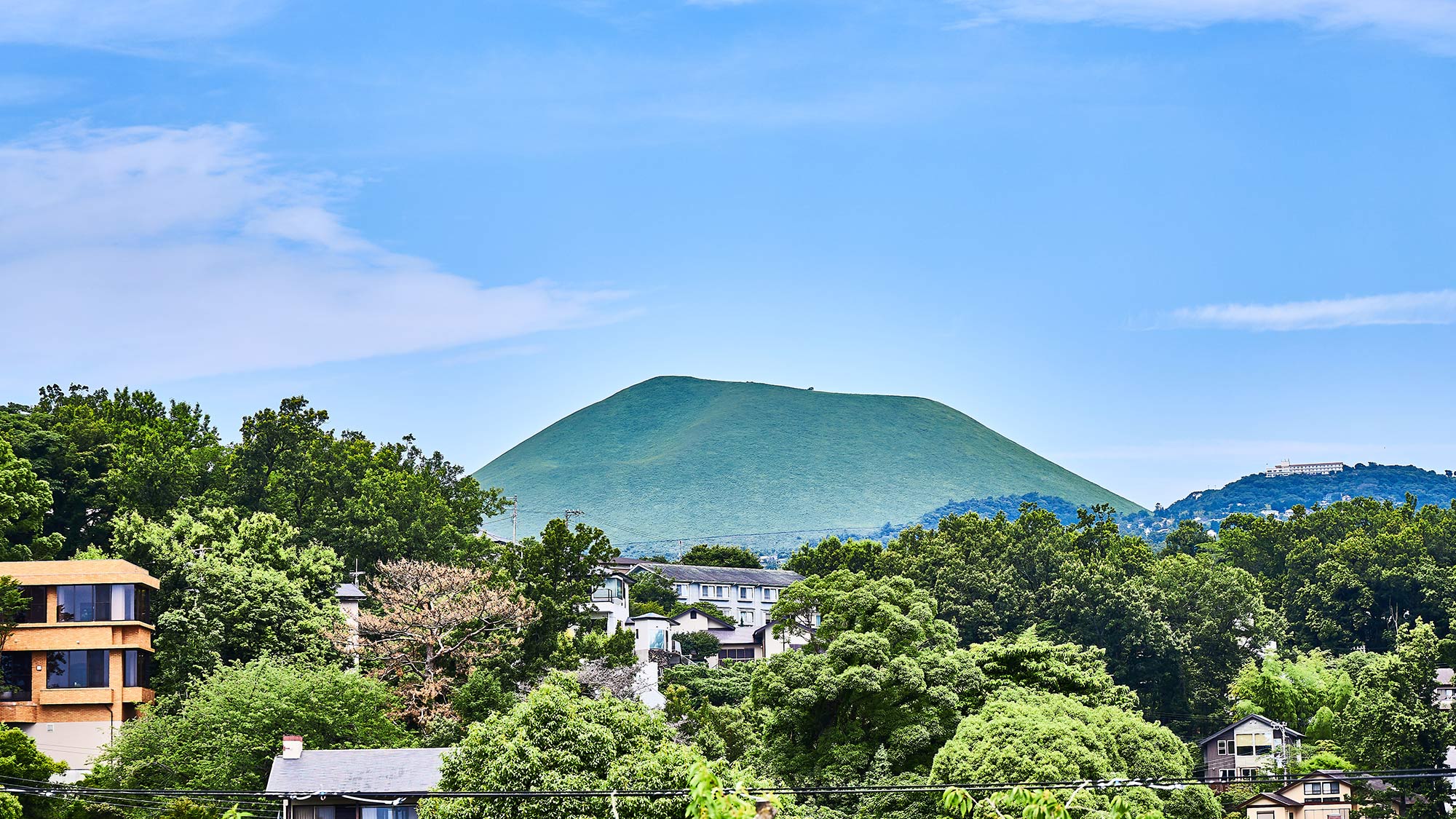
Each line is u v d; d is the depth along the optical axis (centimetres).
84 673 8106
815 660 7225
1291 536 19350
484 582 10119
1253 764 11262
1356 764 10094
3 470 9419
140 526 9594
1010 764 5900
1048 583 15688
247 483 12381
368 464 14725
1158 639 13500
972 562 15925
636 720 5462
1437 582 16675
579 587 10781
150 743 7012
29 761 6288
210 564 9081
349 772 6306
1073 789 5616
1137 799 5966
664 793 4231
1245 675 13038
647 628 14875
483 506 16838
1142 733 6731
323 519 12256
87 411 13275
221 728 7044
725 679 12319
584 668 9612
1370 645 16612
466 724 8500
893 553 17100
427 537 13050
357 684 7575
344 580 11569
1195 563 15450
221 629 8625
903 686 7088
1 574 8206
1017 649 7700
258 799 6438
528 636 9694
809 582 8669
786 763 7169
